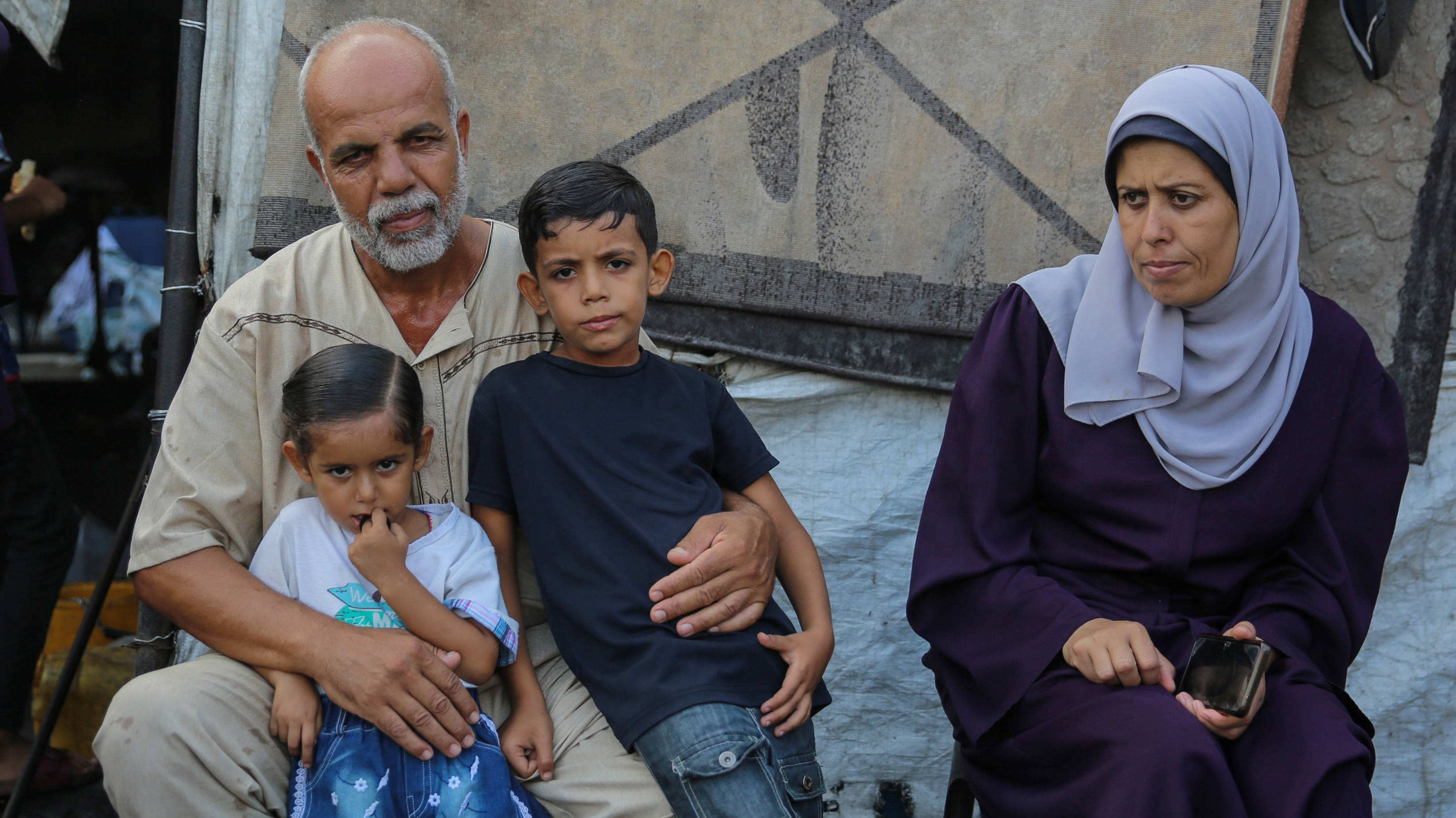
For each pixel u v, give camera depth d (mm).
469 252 1983
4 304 2703
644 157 2451
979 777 1803
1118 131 1747
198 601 1713
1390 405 1849
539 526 1786
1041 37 2352
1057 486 1883
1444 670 2494
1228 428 1792
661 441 1828
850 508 2559
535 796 1783
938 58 2381
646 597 1716
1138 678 1610
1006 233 2398
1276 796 1523
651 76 2436
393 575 1654
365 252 1930
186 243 2432
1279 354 1800
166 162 4598
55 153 4508
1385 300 2379
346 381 1651
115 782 1620
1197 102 1678
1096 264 1881
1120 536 1837
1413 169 2338
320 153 1814
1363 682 2518
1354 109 2379
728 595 1752
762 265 2453
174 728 1605
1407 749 2520
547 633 1984
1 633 2652
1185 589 1846
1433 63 2303
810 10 2395
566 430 1803
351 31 1822
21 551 2693
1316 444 1810
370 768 1627
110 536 4051
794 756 1737
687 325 2504
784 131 2422
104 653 2832
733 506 1924
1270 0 2250
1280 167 1762
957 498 1902
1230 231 1698
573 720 1829
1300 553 1852
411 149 1784
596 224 1746
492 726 1747
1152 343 1779
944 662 1910
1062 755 1633
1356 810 1492
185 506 1784
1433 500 2443
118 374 4680
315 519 1769
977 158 2391
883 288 2436
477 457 1861
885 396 2533
